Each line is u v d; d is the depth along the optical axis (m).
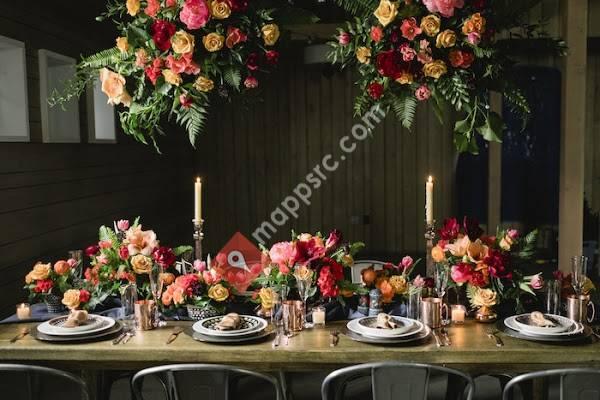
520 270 2.63
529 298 2.67
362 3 2.56
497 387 2.66
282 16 2.63
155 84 2.60
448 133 6.77
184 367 1.93
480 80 2.57
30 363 2.31
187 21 2.46
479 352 2.16
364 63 2.62
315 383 2.69
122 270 2.70
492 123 2.61
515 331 2.33
